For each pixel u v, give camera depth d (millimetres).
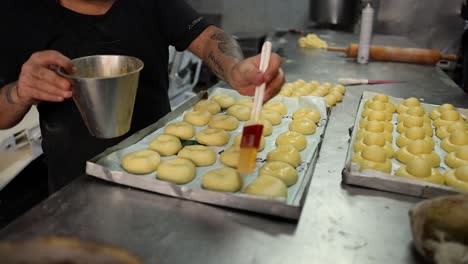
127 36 1331
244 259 771
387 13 3531
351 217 900
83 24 1274
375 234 845
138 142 1285
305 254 785
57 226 852
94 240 812
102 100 877
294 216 865
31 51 1238
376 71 2238
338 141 1322
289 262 764
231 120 1452
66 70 941
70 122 1316
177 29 1417
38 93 938
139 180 981
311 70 2266
